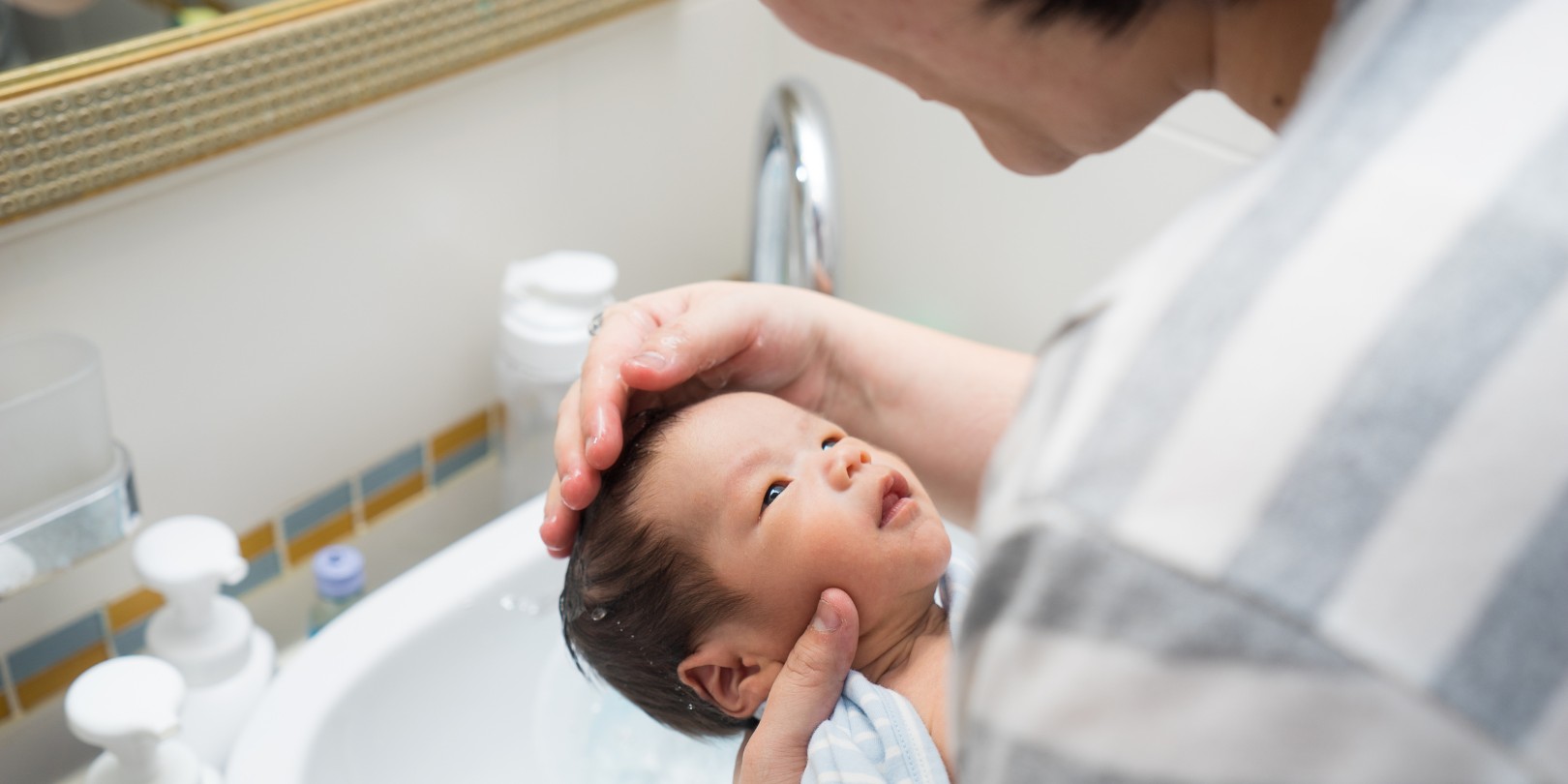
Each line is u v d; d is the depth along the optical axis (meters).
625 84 1.23
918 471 0.91
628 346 0.85
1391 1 0.39
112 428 0.97
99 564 1.02
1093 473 0.36
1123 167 1.18
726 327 0.83
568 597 0.88
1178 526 0.34
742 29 1.32
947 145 1.30
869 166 1.38
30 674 1.01
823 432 0.85
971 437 0.89
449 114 1.08
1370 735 0.32
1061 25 0.48
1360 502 0.33
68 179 0.85
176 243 0.95
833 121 1.38
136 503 0.95
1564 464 0.32
